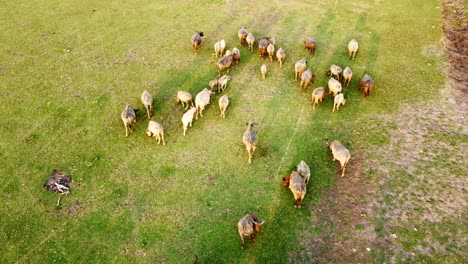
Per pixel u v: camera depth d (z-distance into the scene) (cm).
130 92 2275
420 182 1738
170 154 1884
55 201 1644
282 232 1541
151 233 1532
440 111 2170
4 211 1595
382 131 2031
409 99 2264
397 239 1502
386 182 1742
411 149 1916
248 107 2197
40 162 1816
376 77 2445
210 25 3038
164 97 2241
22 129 1995
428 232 1525
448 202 1642
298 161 1859
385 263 1424
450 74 2486
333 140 1977
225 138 1984
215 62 2569
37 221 1562
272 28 3005
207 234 1532
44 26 2938
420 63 2591
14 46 2666
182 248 1483
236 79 2419
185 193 1695
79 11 3189
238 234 1535
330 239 1512
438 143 1947
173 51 2684
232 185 1734
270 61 2586
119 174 1775
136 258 1446
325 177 1778
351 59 2622
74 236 1515
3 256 1440
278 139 1986
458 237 1503
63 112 2111
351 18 3169
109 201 1652
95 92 2262
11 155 1847
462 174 1770
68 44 2722
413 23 3089
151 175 1775
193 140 1967
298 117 2131
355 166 1831
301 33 2942
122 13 3188
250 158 1828
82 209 1616
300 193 1572
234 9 3300
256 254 1463
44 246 1477
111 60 2562
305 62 2350
